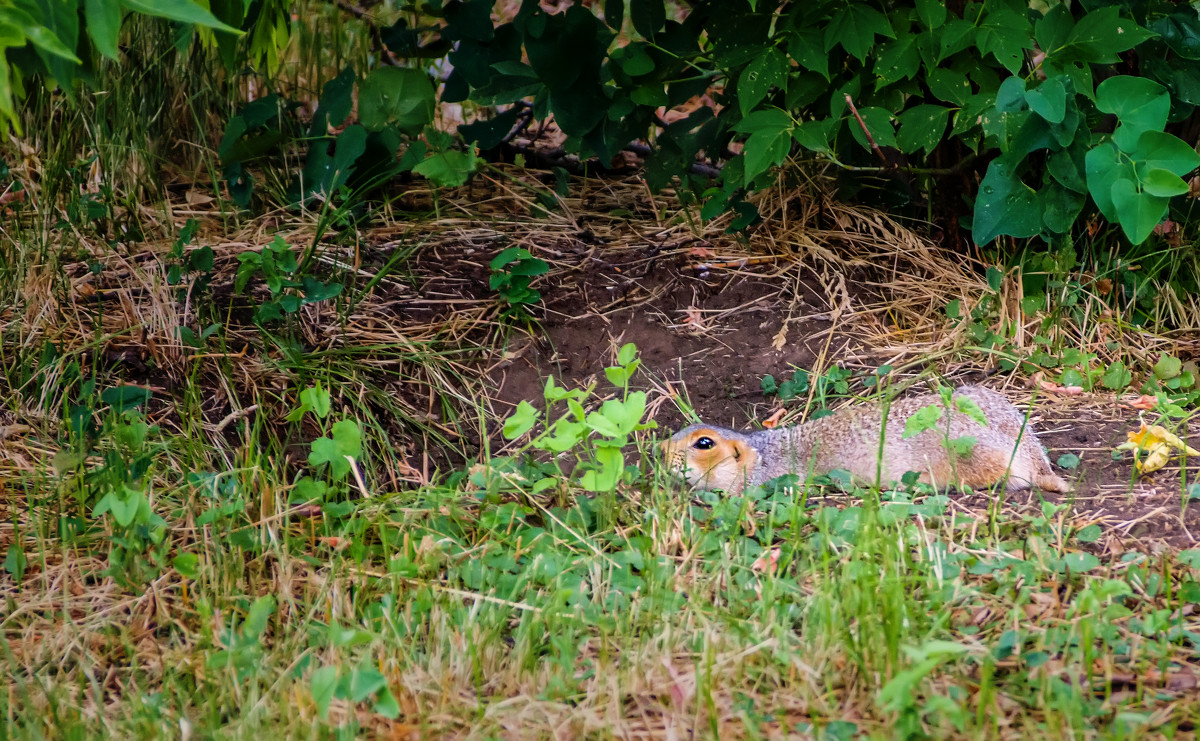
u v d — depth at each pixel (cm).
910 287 1169
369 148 1263
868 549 693
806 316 1141
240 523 812
